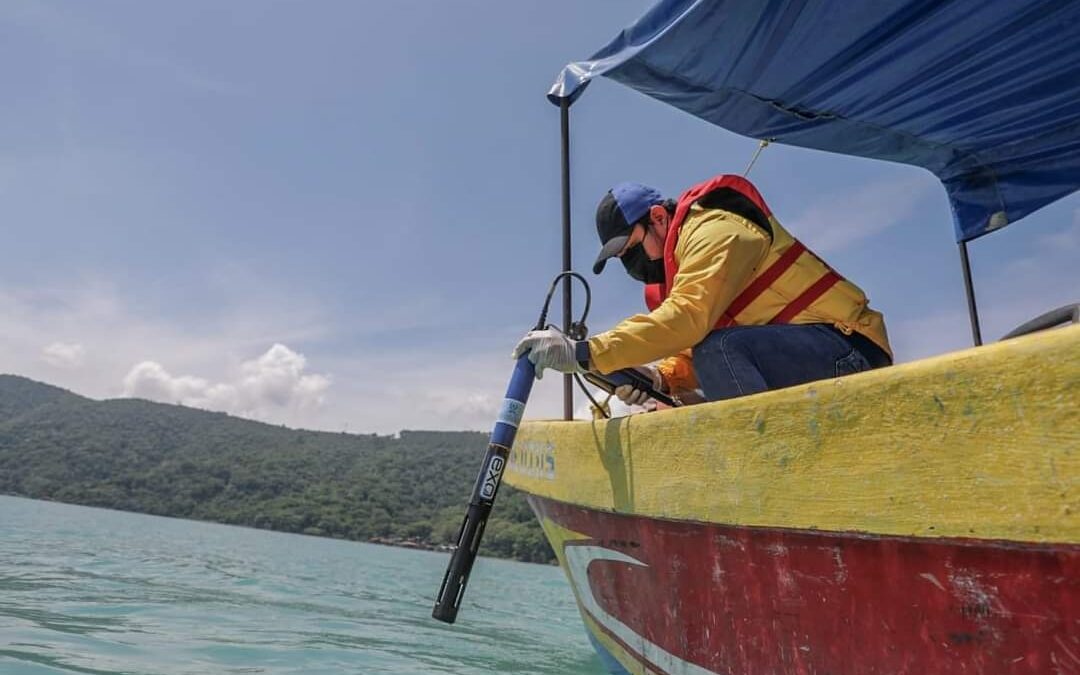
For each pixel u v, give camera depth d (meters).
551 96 3.64
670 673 1.93
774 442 1.28
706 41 2.94
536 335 1.96
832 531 1.13
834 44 2.93
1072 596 0.82
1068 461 0.78
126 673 3.22
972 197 4.04
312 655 4.20
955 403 0.92
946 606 0.99
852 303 2.02
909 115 3.48
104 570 9.11
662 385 2.51
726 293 1.85
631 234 2.30
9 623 4.34
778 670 1.39
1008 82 3.16
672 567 1.81
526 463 3.07
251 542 31.61
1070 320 1.89
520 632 6.86
